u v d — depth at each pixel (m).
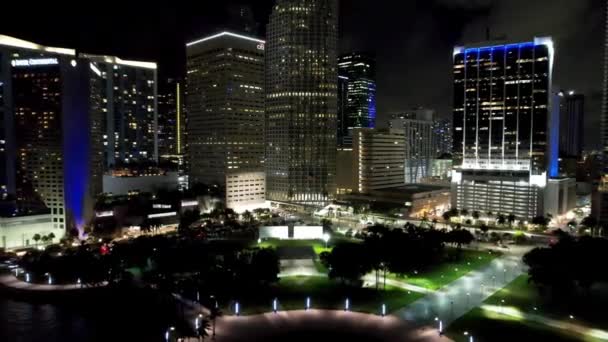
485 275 183.88
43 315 143.88
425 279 178.12
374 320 135.25
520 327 130.12
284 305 147.75
